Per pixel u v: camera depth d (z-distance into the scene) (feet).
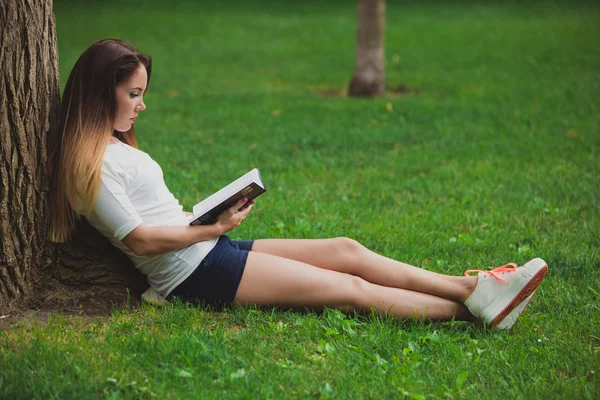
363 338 11.75
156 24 57.41
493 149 25.55
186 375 10.21
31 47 11.51
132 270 12.97
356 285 12.21
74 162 11.48
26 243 11.97
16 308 12.07
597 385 10.48
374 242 16.70
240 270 12.07
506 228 17.93
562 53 45.60
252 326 11.96
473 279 12.32
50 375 10.05
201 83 38.68
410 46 49.98
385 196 20.56
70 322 11.84
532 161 24.14
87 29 53.52
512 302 12.03
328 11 66.33
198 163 23.35
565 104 32.27
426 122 30.04
